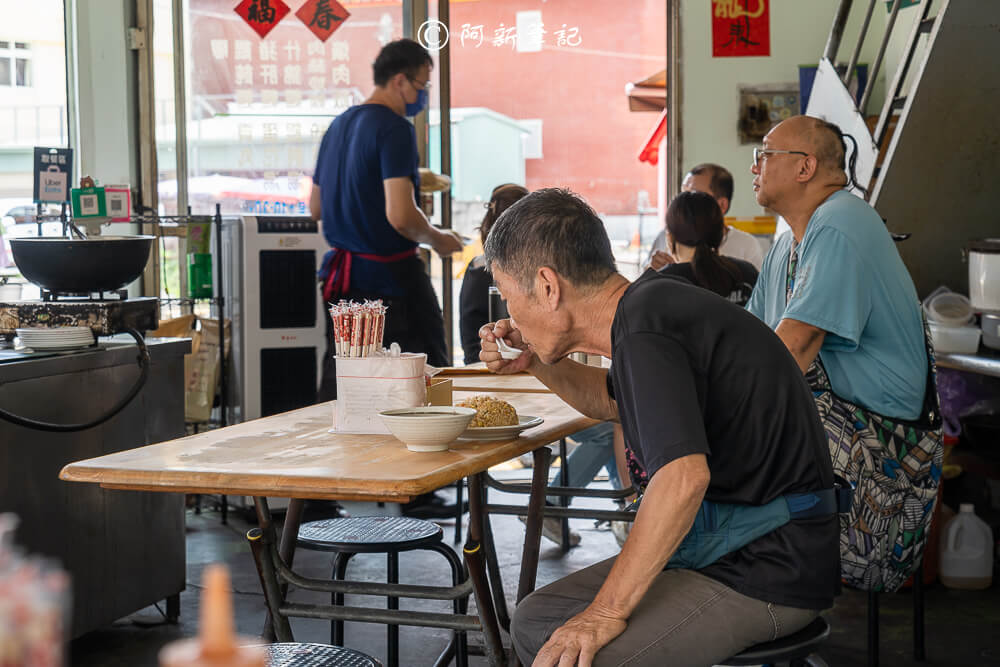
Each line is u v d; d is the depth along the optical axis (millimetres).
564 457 3787
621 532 3865
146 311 3105
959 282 4078
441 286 5320
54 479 2820
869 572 2646
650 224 5340
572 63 5246
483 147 5293
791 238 3027
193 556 4078
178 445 1831
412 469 1594
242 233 4520
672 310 1627
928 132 3807
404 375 1914
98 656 3035
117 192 4293
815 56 5133
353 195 4234
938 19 3580
